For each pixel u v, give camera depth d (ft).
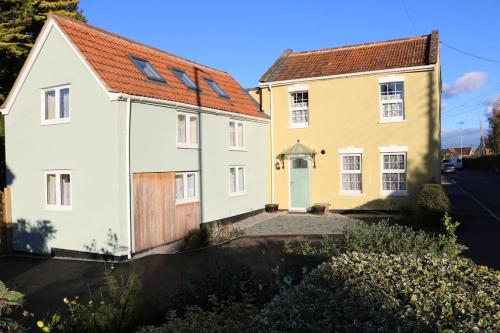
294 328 11.39
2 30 60.54
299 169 67.72
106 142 39.63
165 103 44.34
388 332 11.06
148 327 15.61
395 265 17.17
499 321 11.74
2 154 54.80
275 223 56.65
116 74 41.73
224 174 56.18
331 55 71.77
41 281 33.55
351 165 64.69
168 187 44.91
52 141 43.52
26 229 45.47
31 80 45.01
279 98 69.00
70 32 42.42
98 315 18.12
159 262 37.19
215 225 47.70
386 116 62.80
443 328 11.28
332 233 47.21
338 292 13.76
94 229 40.32
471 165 221.25
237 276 20.30
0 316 17.92
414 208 57.36
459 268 17.21
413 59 61.93
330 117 65.51
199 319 14.88
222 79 66.44
